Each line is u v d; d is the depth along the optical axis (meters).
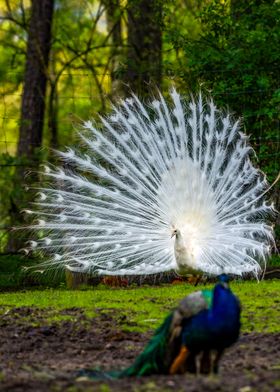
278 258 18.75
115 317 13.13
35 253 18.72
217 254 15.89
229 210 16.48
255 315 13.04
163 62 22.67
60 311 13.77
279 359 10.49
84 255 16.38
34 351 11.38
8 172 23.67
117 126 17.67
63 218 16.41
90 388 7.89
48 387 8.12
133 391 7.70
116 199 16.41
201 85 19.47
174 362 8.79
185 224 15.84
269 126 19.94
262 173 17.81
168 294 15.31
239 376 8.48
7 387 8.24
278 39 20.03
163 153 16.55
